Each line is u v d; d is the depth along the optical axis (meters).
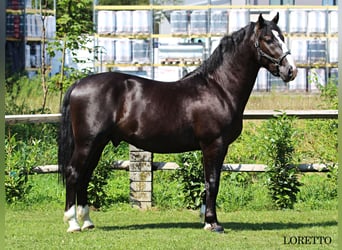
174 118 10.16
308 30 26.86
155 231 10.29
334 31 26.94
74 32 17.02
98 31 26.19
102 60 26.12
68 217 10.22
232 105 10.23
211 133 10.15
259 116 12.30
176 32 26.77
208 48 26.69
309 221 11.20
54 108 20.12
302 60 26.62
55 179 14.06
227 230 10.39
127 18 26.36
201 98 10.20
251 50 10.23
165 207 12.27
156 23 28.12
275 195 12.23
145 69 26.41
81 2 17.12
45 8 19.52
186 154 12.09
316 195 12.81
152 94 10.20
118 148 14.45
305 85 26.28
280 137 12.14
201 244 9.40
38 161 13.75
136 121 10.14
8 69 26.34
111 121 10.11
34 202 12.37
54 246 9.27
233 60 10.27
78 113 10.10
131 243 9.43
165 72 26.36
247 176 13.26
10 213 11.64
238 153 13.70
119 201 12.59
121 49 26.31
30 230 10.32
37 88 22.66
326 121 12.78
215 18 26.70
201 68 10.44
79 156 10.11
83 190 10.47
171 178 13.48
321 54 26.83
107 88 10.11
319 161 13.02
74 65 24.44
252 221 11.22
